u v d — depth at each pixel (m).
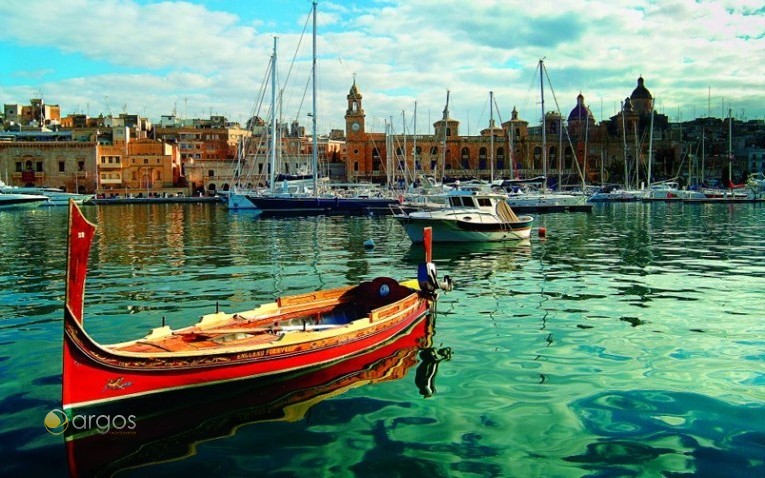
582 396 12.34
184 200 113.44
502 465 9.65
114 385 10.67
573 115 154.38
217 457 9.91
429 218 38.22
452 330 17.22
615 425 11.02
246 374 12.16
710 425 11.02
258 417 11.36
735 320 18.31
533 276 26.53
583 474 9.40
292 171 133.50
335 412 11.56
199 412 11.56
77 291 10.27
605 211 78.69
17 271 28.23
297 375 13.16
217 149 147.50
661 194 101.12
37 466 9.61
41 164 122.38
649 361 14.48
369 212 73.06
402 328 16.45
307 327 14.38
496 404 11.94
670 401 12.08
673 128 168.88
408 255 34.22
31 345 15.55
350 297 17.72
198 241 42.53
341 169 150.50
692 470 9.52
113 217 70.81
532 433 10.71
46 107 149.38
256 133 147.88
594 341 16.11
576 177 143.38
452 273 27.45
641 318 18.59
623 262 31.05
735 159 157.12
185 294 22.55
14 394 12.23
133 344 12.09
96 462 9.73
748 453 10.01
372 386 12.87
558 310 19.69
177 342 12.51
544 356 14.86
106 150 125.88
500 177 132.50
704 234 46.47
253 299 21.69
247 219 65.88
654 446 10.25
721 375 13.52
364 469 9.53
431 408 11.75
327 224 58.28
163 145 128.38
